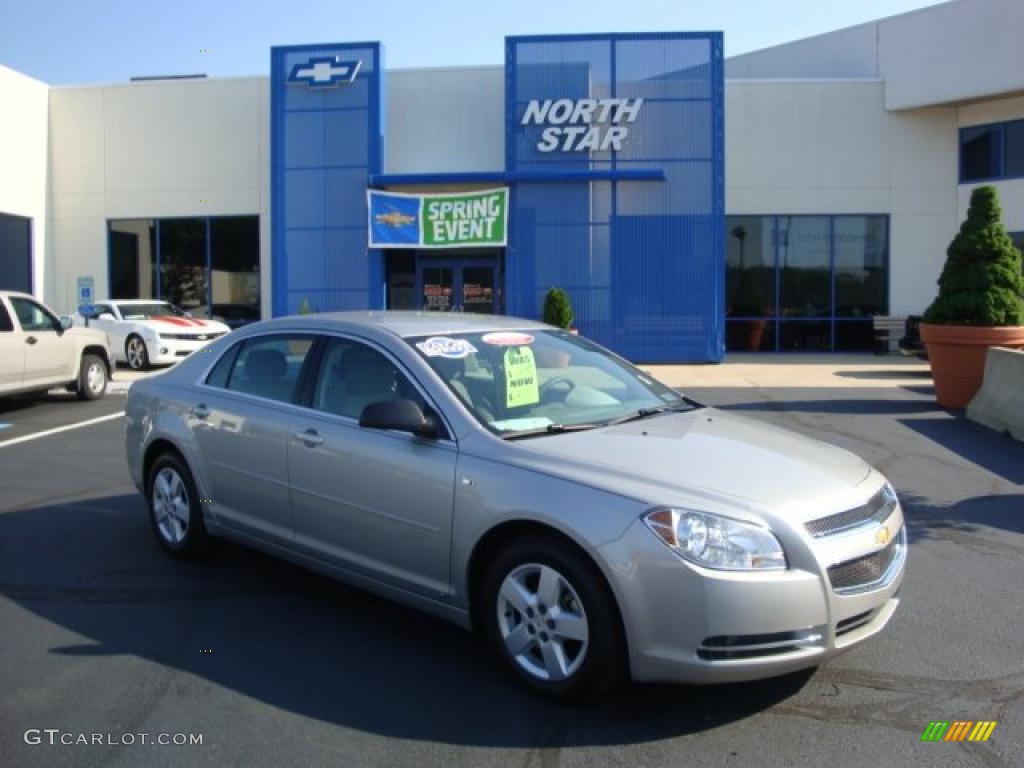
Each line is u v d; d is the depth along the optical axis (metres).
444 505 4.32
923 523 6.98
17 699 4.08
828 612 3.74
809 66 23.64
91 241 23.38
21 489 8.15
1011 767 3.53
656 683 4.07
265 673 4.36
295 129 20.67
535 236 20.03
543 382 4.98
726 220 22.02
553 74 19.89
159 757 3.58
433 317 5.52
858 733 3.78
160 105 22.97
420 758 3.58
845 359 20.48
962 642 4.72
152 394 6.24
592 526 3.79
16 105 22.28
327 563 4.98
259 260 22.69
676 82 19.73
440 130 21.41
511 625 4.15
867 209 21.80
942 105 21.19
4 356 12.30
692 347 19.75
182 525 6.02
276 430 5.20
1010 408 10.62
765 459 4.29
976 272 12.30
